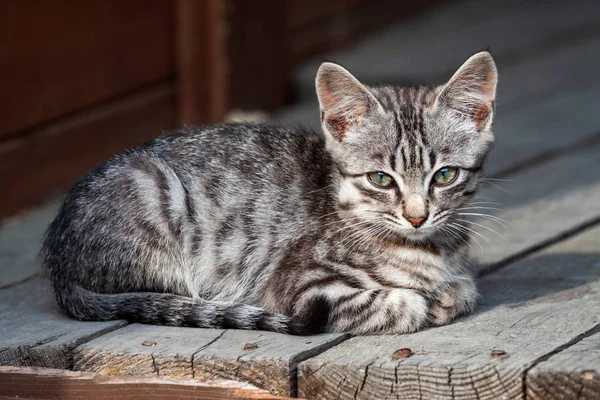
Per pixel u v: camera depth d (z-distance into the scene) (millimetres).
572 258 8031
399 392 5785
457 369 5676
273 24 13328
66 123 10719
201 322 6719
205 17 12211
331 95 7055
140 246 7062
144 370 6242
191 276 7184
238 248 7152
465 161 6961
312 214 7078
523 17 17812
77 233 7113
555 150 11578
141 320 6867
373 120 6965
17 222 9914
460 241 7152
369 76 14188
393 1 17250
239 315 6652
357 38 16422
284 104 13750
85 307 6949
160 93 11898
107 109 11195
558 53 15945
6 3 9930
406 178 6805
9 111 10070
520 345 6008
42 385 6199
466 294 6836
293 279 6914
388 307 6570
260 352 6121
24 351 6441
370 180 6887
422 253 6898
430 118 6949
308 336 6496
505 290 7324
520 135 12203
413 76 14031
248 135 7500
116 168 7266
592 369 5488
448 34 16672
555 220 9133
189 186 7230
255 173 7277
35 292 7742
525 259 8094
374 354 6059
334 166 7160
